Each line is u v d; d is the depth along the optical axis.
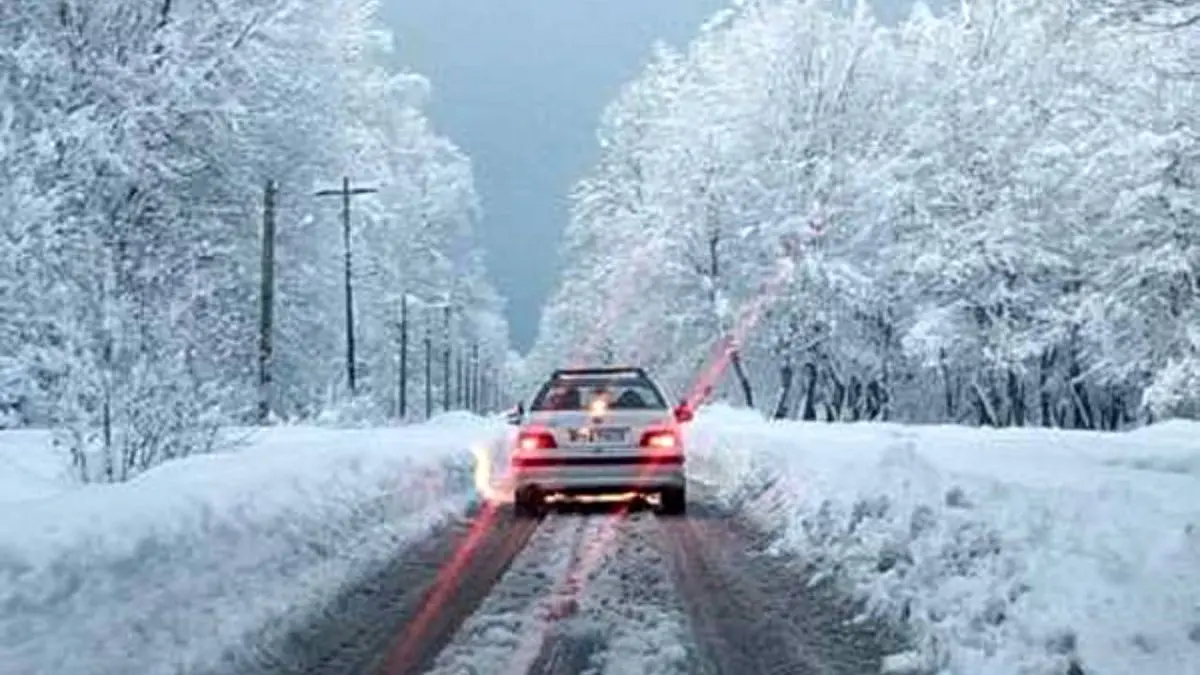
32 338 15.84
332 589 10.49
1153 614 7.16
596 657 8.34
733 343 62.94
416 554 13.42
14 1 32.31
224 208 41.47
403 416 73.00
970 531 10.00
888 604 9.63
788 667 8.02
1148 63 35.16
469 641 8.86
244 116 35.88
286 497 12.12
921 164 57.84
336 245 57.22
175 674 7.18
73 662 6.68
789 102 63.28
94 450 15.50
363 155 67.88
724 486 22.33
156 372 15.23
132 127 32.09
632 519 17.45
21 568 7.26
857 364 62.03
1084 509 9.91
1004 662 7.23
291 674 7.81
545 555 13.48
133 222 30.31
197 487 10.89
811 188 61.62
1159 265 44.44
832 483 15.25
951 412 64.38
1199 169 44.38
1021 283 54.75
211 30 35.09
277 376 49.91
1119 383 50.38
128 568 8.02
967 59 59.59
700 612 9.97
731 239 63.56
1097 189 48.09
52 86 31.53
